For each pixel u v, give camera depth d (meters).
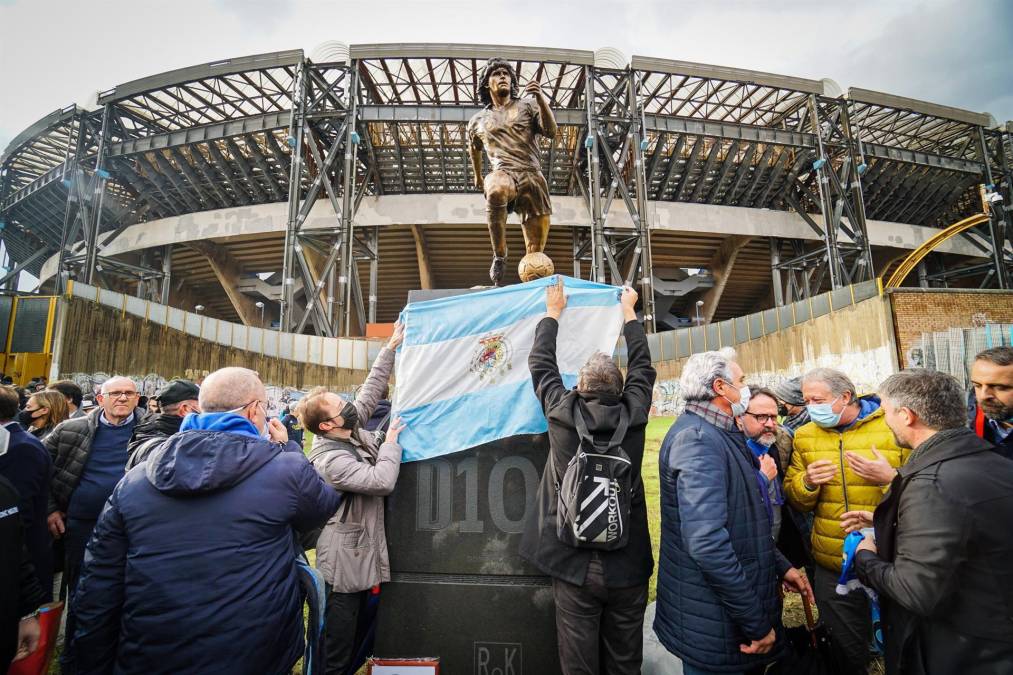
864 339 15.54
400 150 29.89
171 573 1.77
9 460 2.89
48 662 2.51
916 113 31.30
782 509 3.23
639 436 2.39
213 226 32.69
